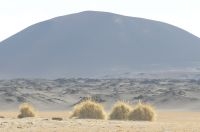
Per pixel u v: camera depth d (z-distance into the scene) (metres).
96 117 65.44
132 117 65.38
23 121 49.78
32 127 43.34
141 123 50.31
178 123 51.69
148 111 65.75
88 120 53.78
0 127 43.09
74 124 46.78
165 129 41.56
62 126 44.47
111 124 47.53
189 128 42.88
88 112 65.50
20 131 39.59
